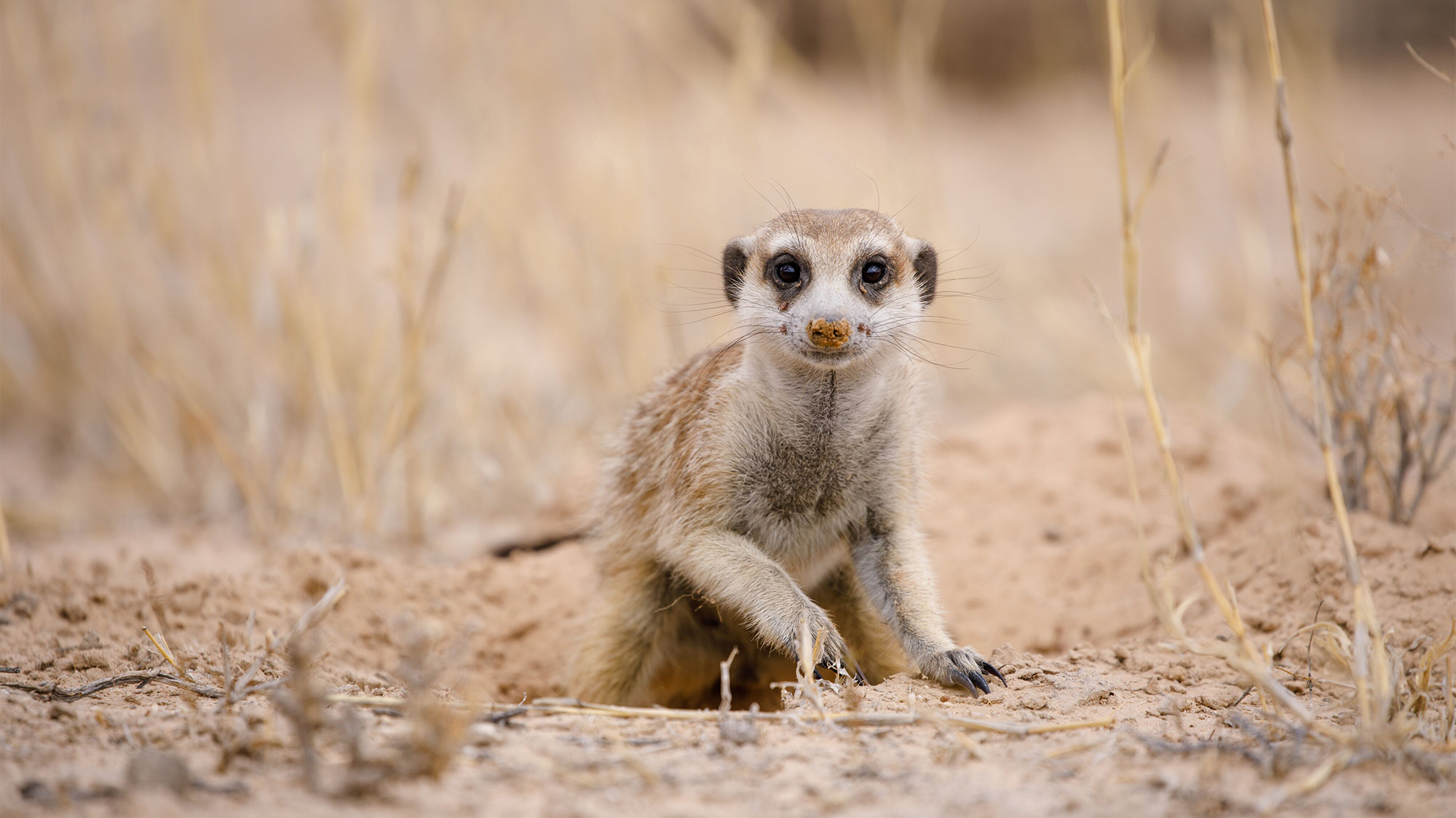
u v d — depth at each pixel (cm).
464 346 1198
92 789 418
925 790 448
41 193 1255
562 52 1409
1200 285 1478
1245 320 1274
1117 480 987
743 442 711
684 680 833
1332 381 782
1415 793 447
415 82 1564
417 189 1244
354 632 808
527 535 1030
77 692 572
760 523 736
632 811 425
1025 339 1485
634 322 1238
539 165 1335
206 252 1183
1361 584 518
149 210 1170
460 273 1201
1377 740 478
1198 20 2531
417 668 471
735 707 833
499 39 1302
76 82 1199
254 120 2175
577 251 1279
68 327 1281
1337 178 1317
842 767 476
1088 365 1379
